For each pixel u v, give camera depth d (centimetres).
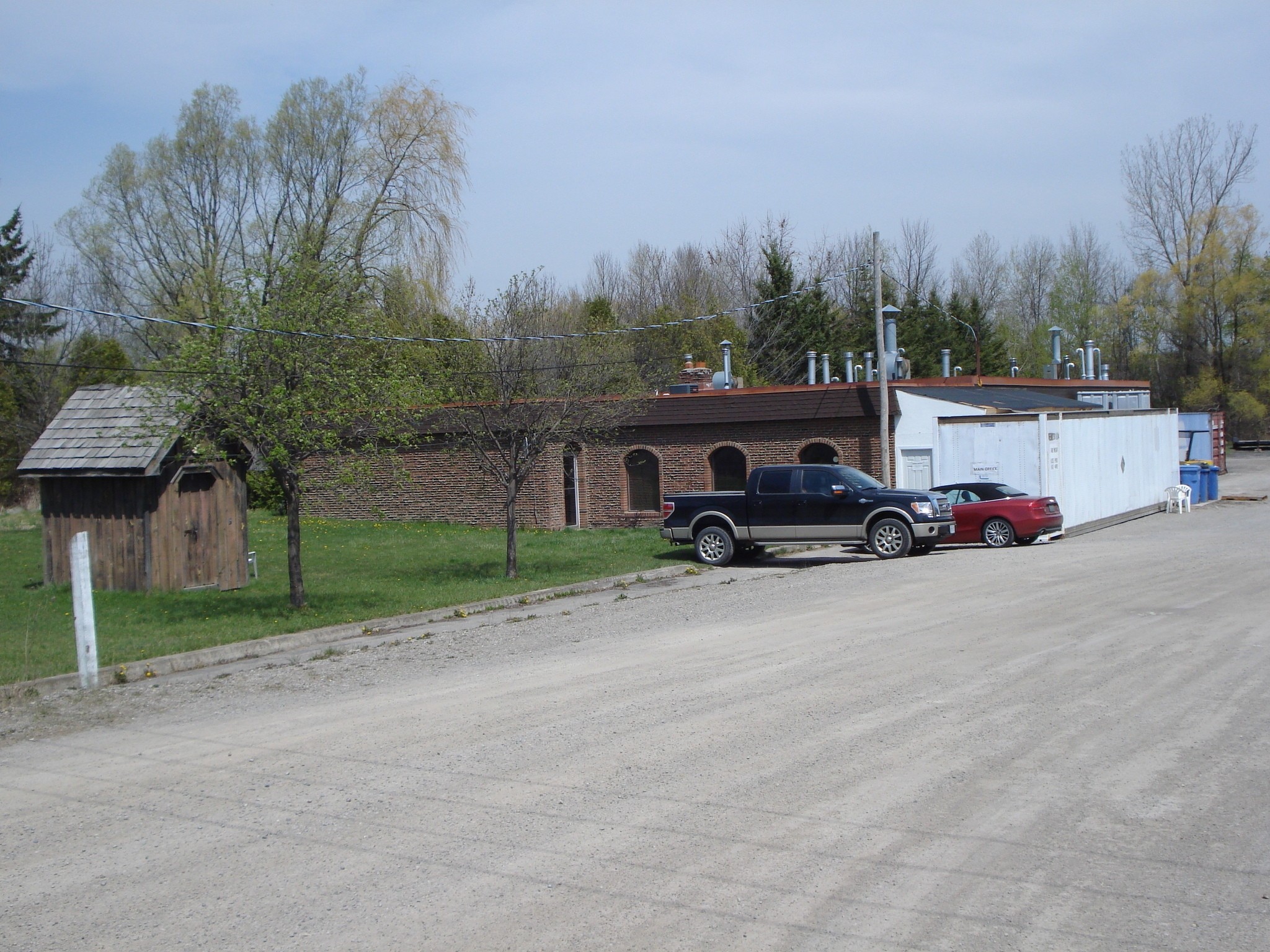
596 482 3183
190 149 4009
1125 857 564
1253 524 2661
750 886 539
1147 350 7494
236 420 1478
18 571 2245
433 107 3844
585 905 525
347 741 850
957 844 586
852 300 6669
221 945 496
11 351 4169
